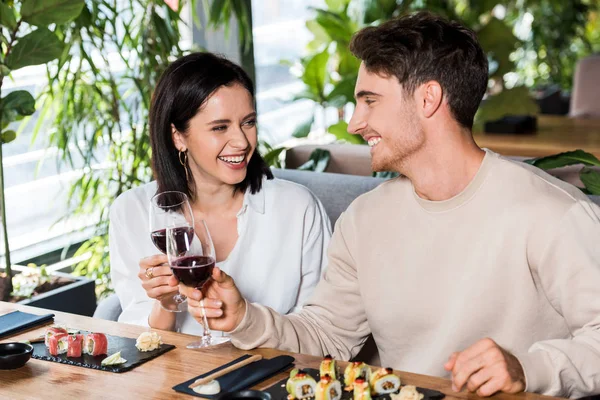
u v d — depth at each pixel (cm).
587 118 492
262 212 222
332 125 438
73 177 362
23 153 364
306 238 228
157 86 211
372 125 174
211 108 203
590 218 165
